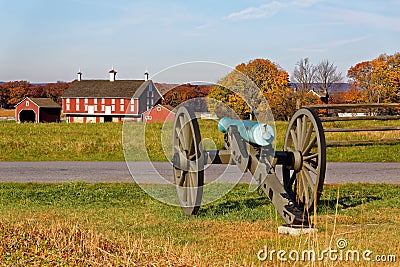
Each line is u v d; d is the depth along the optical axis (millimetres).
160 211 9305
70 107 74500
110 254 5922
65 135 26688
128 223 8250
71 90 75125
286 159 8102
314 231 6414
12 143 22656
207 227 7945
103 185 12141
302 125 8094
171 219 8586
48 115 70125
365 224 7930
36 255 5977
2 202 10242
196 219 8531
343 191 10969
